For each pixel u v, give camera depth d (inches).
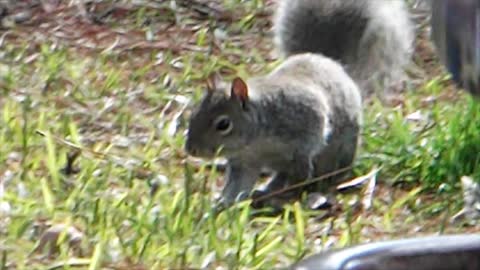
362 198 452.1
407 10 599.5
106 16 613.0
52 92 526.9
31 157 454.0
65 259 372.2
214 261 375.9
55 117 499.8
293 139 461.7
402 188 463.8
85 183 430.3
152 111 518.9
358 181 462.0
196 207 412.8
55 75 539.2
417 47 606.2
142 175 452.4
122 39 592.1
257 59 581.3
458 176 462.9
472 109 490.3
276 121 458.9
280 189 463.2
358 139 480.1
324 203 443.8
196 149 449.7
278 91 462.3
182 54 583.2
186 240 387.9
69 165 447.2
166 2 625.9
